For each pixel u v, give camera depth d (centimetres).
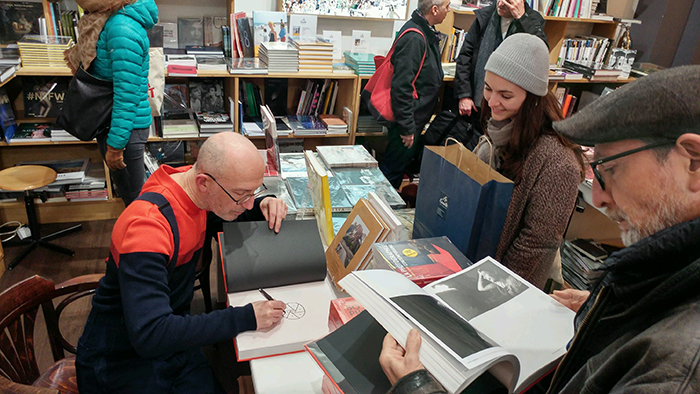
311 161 173
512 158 142
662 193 59
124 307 114
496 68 135
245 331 118
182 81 363
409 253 128
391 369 81
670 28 450
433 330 83
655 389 52
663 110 56
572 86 460
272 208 147
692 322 54
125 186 260
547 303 110
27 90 311
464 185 131
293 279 135
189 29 348
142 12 228
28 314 146
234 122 342
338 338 101
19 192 325
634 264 63
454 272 121
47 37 296
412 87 312
